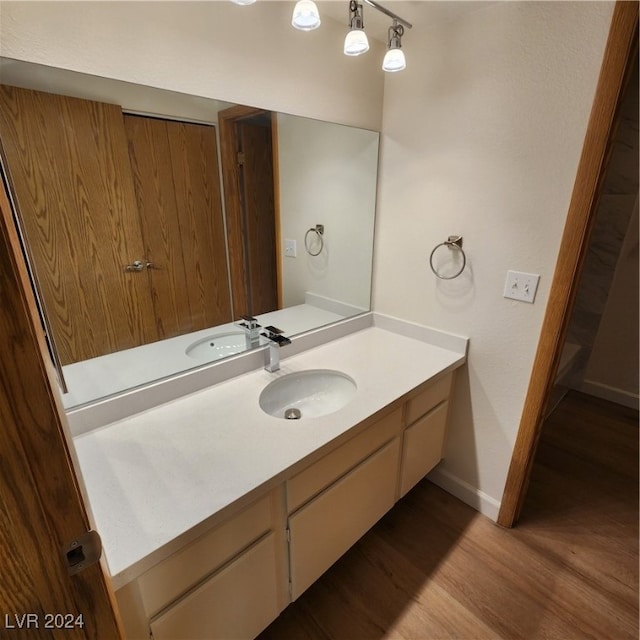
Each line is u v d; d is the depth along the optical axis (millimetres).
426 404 1552
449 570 1518
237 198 1396
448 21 1396
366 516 1405
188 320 1354
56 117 957
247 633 1071
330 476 1161
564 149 1227
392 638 1283
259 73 1279
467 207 1508
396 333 1912
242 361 1456
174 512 828
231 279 1455
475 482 1796
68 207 1021
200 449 1034
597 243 2713
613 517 1779
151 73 1063
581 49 1134
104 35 966
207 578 912
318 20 1064
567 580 1478
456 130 1471
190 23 1097
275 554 1070
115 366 1188
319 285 1758
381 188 1805
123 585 710
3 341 374
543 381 1436
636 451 2262
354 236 1811
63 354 1072
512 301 1464
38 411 410
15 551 433
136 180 1136
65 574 474
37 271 989
